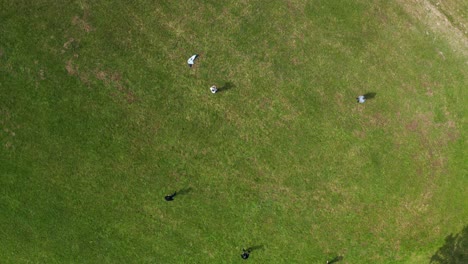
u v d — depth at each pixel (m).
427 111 15.70
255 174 15.79
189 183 15.79
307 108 15.67
